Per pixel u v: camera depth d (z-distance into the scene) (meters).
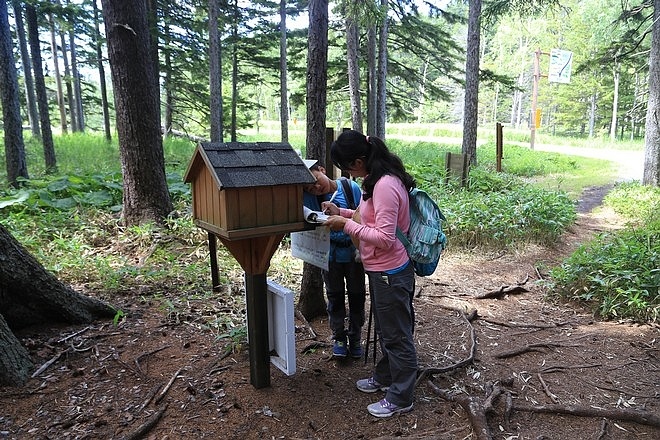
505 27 43.06
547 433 2.63
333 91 19.81
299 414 2.69
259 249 2.72
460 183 10.09
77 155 15.06
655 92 11.41
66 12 13.44
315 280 3.99
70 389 2.88
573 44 37.16
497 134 13.02
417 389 3.02
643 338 3.95
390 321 2.64
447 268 6.13
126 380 2.99
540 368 3.39
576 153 24.72
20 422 2.56
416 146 22.53
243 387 2.93
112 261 5.39
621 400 2.98
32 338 3.45
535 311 4.65
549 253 6.90
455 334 3.95
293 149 2.69
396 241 2.57
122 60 6.09
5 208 6.84
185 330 3.71
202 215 2.77
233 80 21.69
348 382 3.06
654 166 11.61
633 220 8.84
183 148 17.81
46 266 4.87
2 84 9.54
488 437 2.47
